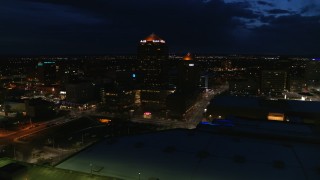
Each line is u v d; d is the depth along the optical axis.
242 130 101.81
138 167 66.12
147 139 83.19
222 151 72.75
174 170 63.84
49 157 148.25
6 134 193.88
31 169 61.09
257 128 108.06
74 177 57.31
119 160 70.12
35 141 177.88
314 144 82.75
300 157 69.69
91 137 186.62
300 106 198.75
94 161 70.38
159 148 75.69
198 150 73.50
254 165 64.94
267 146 77.06
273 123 122.50
